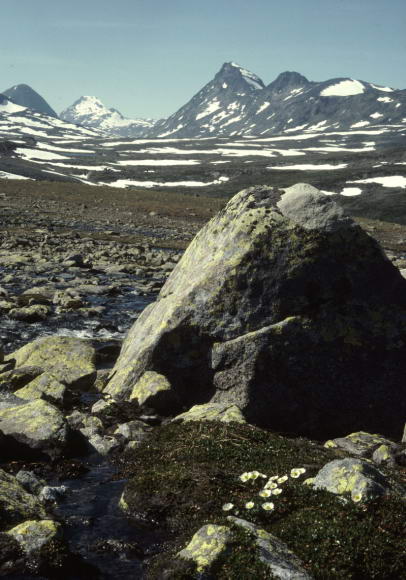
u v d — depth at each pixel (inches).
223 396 502.3
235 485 351.6
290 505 323.0
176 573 273.0
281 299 509.0
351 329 503.5
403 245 2642.7
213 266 534.0
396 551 282.4
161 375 519.5
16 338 788.0
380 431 496.4
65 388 541.0
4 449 413.7
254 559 270.4
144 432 461.1
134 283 1248.8
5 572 281.9
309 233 520.7
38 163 7815.0
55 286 1150.3
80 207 3117.6
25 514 325.1
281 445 409.4
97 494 372.2
